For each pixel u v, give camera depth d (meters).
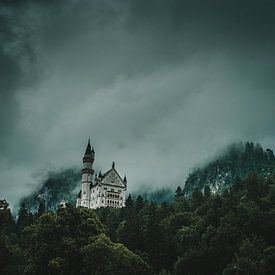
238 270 89.75
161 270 111.00
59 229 92.38
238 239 107.50
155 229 125.88
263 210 125.69
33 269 89.69
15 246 105.12
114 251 92.38
